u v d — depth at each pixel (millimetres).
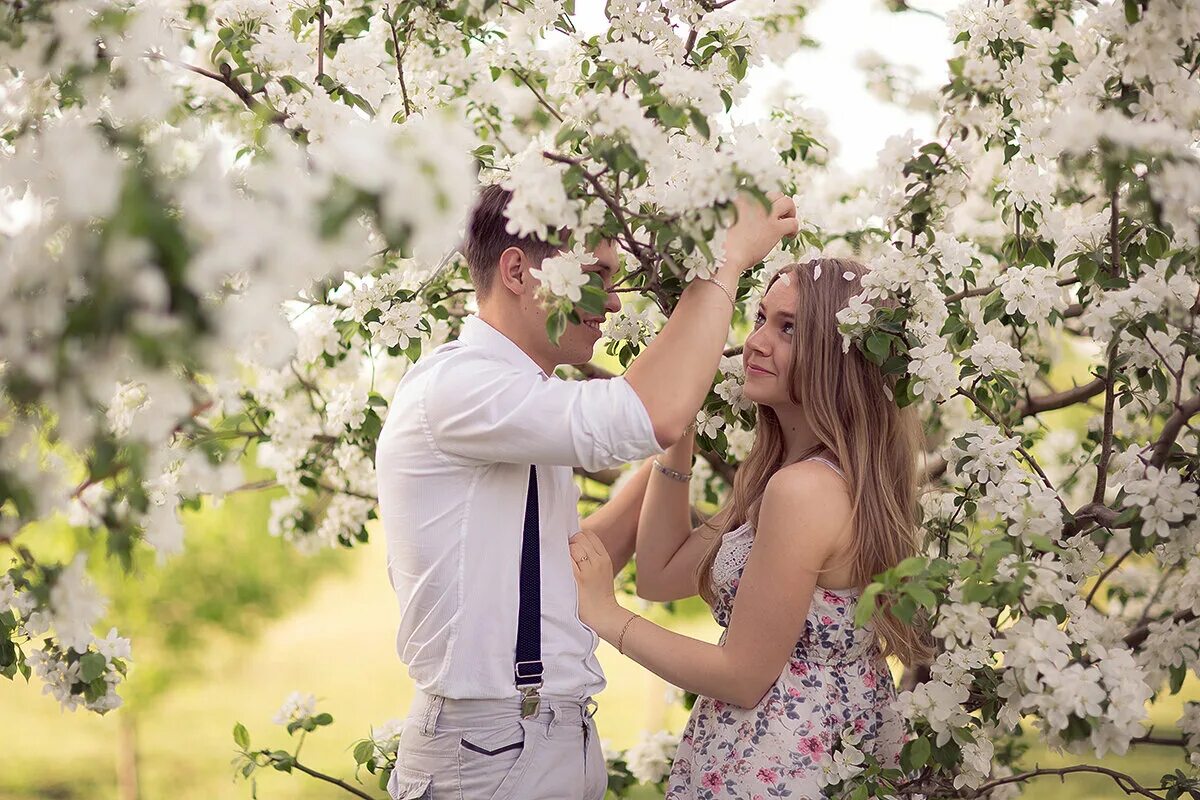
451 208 1144
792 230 1758
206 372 1115
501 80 2715
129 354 1065
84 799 8328
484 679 1731
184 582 6957
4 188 1231
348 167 1115
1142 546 1675
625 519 2316
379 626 13289
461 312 2719
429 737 1771
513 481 1767
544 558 1803
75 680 1906
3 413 1199
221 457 1431
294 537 3014
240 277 1176
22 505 1224
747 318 2877
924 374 1739
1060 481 2963
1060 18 2053
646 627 1882
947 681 1727
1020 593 1603
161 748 9516
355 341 2773
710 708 2016
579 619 1871
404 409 1777
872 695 1959
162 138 1261
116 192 1050
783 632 1849
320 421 2902
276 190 1109
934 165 1769
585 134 1585
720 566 2035
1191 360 1918
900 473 2012
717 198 1478
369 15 2287
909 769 1777
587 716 1849
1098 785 7098
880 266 1783
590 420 1584
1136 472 1745
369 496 2926
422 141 1148
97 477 1225
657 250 1521
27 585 1711
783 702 1912
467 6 1973
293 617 13141
